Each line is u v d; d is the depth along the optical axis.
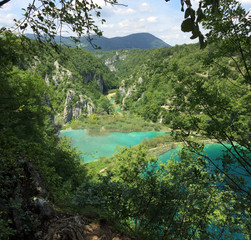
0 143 2.61
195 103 3.18
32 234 4.50
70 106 110.69
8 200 4.90
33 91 15.80
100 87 186.25
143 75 143.00
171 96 3.57
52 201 6.76
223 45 3.03
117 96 158.00
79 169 18.47
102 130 82.06
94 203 4.97
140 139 69.94
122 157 17.70
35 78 16.94
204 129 3.24
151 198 5.72
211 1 1.23
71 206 6.44
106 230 5.08
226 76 3.22
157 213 5.35
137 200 5.52
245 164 2.94
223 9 2.63
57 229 4.61
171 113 3.58
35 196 6.02
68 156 18.38
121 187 5.52
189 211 4.90
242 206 3.12
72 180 16.36
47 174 8.52
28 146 2.89
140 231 5.54
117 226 5.42
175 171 5.54
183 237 4.96
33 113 15.41
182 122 3.45
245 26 2.66
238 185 3.12
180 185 5.22
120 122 91.75
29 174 6.47
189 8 1.14
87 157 52.06
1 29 2.08
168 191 5.50
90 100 126.00
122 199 5.48
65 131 83.38
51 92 20.81
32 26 2.12
